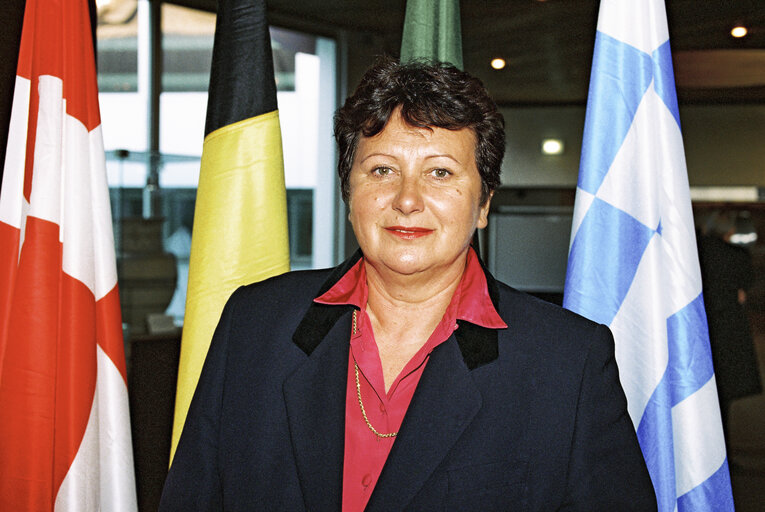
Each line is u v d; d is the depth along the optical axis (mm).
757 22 4961
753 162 6965
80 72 1374
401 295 1068
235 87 1395
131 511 1421
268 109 1404
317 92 6195
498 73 6219
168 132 5488
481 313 1066
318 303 1112
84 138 1377
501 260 6809
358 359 1071
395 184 1015
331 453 1026
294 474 1046
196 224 1412
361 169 1037
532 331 1067
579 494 1011
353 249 6379
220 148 1392
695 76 6164
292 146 6125
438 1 1415
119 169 3652
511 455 1010
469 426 1019
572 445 1021
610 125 1352
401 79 1019
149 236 3734
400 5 5379
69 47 1363
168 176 4906
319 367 1072
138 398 3350
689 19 4922
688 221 1343
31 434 1311
